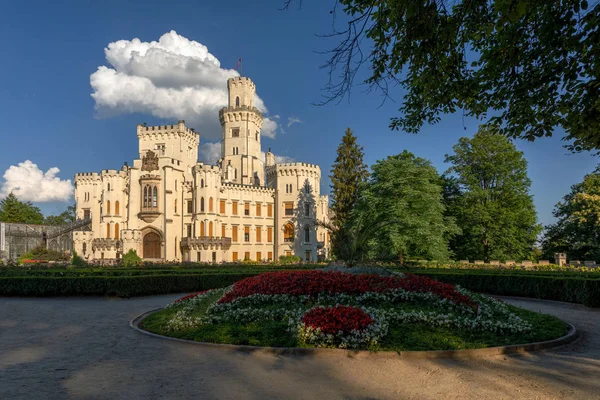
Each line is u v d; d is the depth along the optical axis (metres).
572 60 8.96
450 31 8.04
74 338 12.19
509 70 10.05
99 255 62.31
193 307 15.48
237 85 79.31
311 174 72.44
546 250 56.53
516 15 6.89
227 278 27.81
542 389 7.98
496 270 30.41
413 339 10.95
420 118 12.82
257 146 80.38
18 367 9.26
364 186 50.88
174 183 64.12
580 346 11.66
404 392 7.79
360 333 10.70
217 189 64.62
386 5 8.59
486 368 9.28
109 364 9.48
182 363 9.54
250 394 7.63
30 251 66.62
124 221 64.06
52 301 21.48
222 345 10.84
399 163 45.78
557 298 22.77
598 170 50.75
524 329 12.12
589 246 50.09
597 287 20.30
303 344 10.67
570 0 8.13
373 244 39.78
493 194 49.53
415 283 15.07
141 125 66.94
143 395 7.56
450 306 13.87
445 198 55.56
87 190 73.25
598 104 8.36
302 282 15.16
